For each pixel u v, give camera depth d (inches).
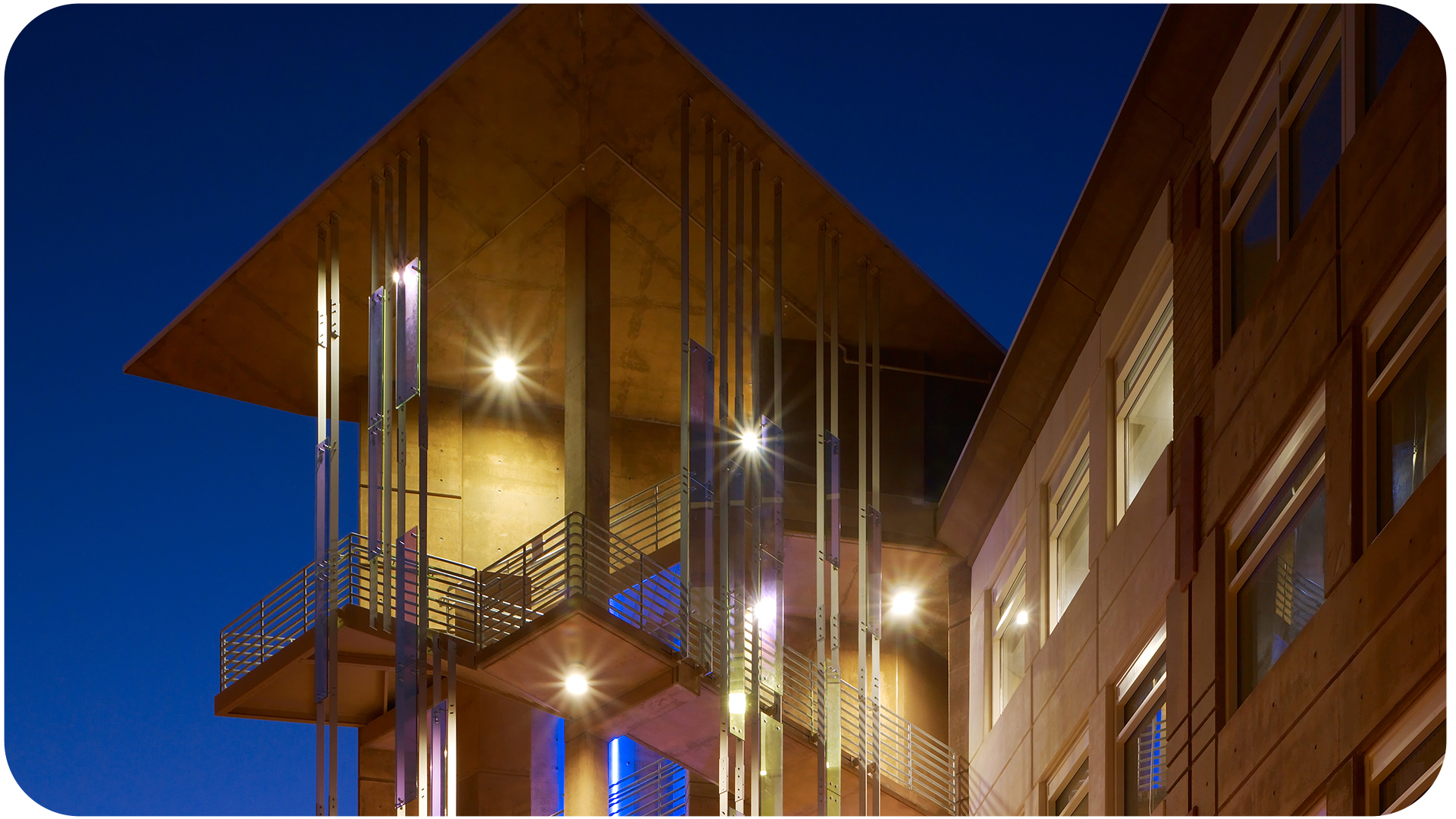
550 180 992.9
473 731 1036.5
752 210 986.1
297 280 1039.0
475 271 1058.7
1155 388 765.3
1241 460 608.4
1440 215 471.8
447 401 1148.5
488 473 1133.1
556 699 943.0
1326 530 515.2
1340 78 572.4
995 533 1019.9
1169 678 655.8
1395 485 484.1
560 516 1135.6
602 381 974.4
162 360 1101.7
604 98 949.8
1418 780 448.5
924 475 1124.5
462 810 1016.9
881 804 970.1
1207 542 632.4
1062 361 897.5
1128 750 730.2
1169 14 695.1
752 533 948.0
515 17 905.5
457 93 941.2
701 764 987.3
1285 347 575.8
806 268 1062.4
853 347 1144.2
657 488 1164.5
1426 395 471.2
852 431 1117.7
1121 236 806.5
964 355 1159.0
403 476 933.2
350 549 944.9
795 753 936.9
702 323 1107.3
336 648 911.7
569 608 869.2
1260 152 648.4
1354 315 516.7
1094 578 798.5
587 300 983.6
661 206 1015.0
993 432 976.9
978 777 982.4
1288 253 583.5
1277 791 529.7
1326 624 507.5
